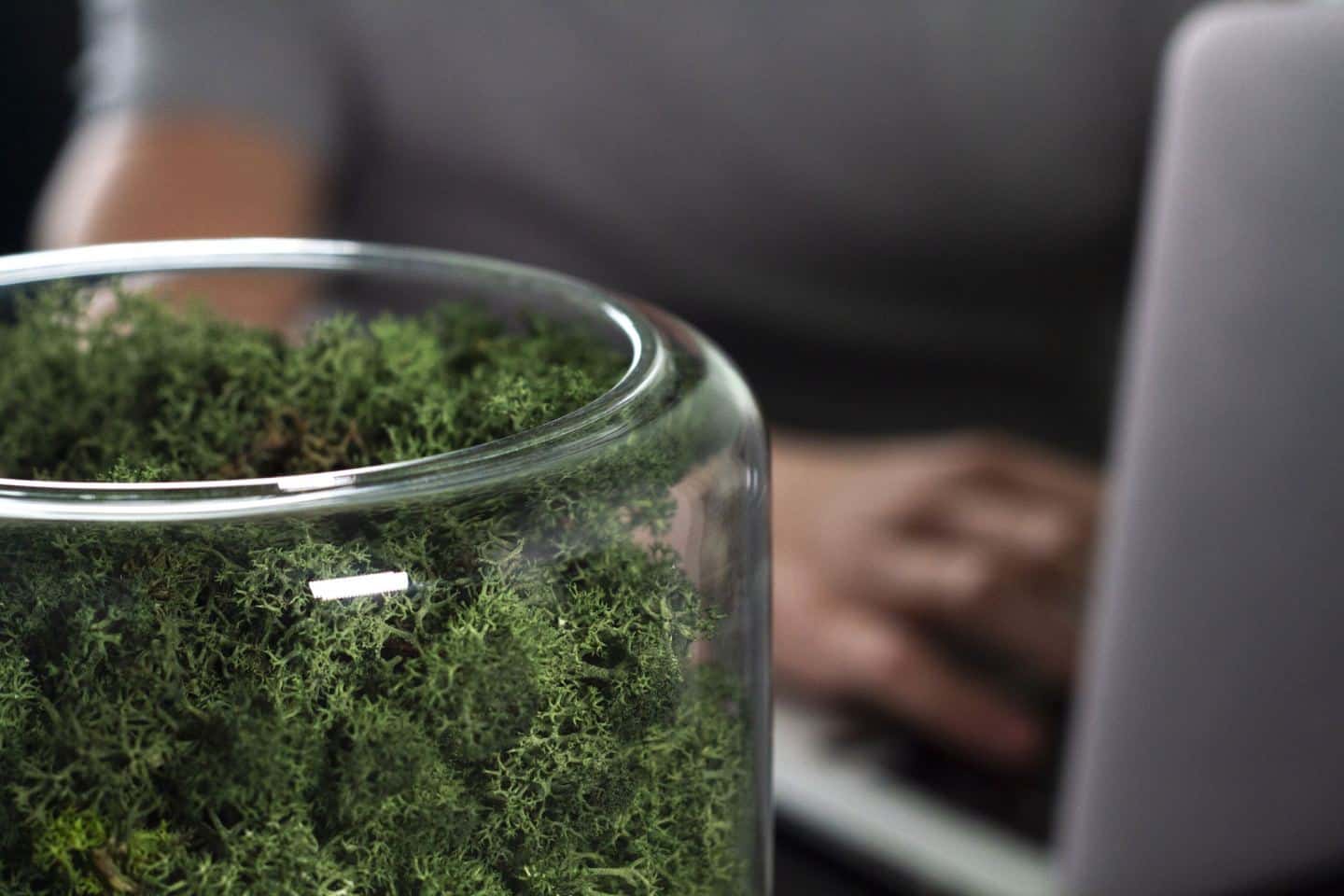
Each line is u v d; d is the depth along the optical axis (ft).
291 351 1.05
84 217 3.70
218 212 3.85
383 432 1.00
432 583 0.74
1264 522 1.72
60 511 0.72
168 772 0.73
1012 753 2.34
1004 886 1.97
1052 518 3.17
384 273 1.11
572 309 1.04
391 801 0.75
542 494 0.78
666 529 0.84
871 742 2.37
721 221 4.96
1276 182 1.59
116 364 1.06
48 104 6.29
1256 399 1.66
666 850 0.85
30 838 0.74
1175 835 1.90
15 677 0.72
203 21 4.09
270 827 0.74
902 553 3.07
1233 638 1.78
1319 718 1.86
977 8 4.66
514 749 0.77
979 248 4.93
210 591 0.72
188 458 0.99
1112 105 4.70
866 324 5.04
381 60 4.66
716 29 4.74
